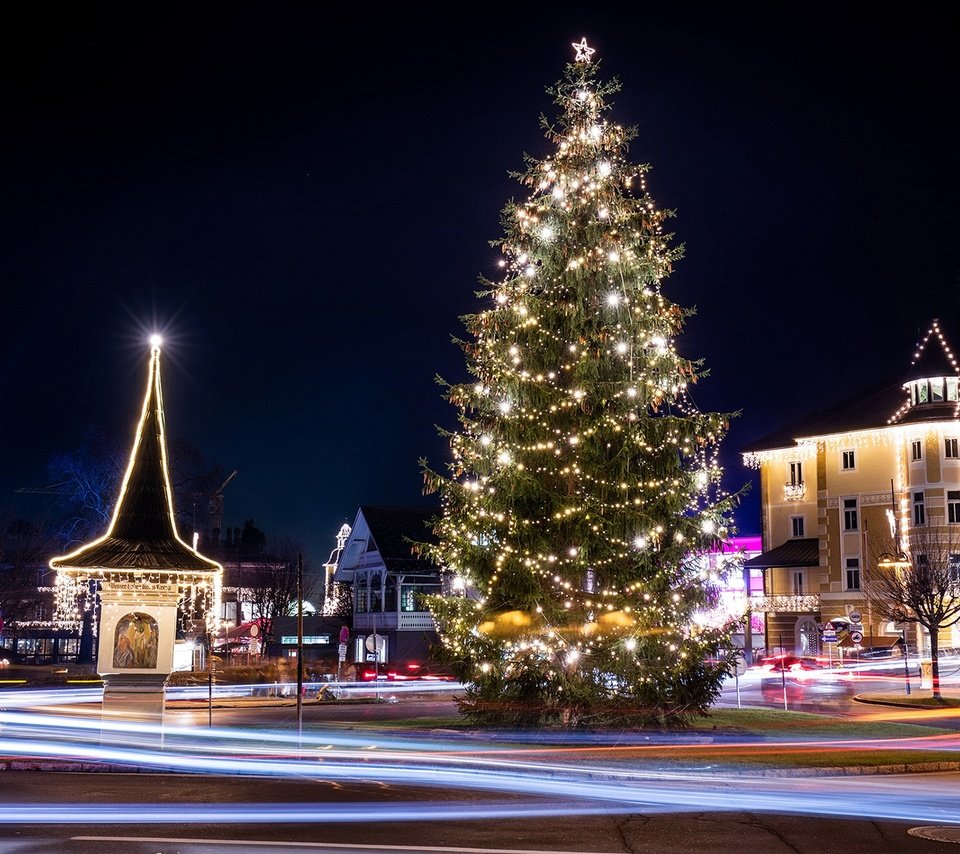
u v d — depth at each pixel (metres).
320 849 10.73
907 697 37.94
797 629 68.19
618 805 14.38
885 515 64.31
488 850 10.84
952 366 63.25
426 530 68.12
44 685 50.66
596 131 25.47
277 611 84.00
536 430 24.33
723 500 24.56
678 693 23.66
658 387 24.73
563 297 25.25
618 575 23.58
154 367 21.97
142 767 18.23
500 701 24.45
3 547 68.75
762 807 14.23
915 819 13.18
